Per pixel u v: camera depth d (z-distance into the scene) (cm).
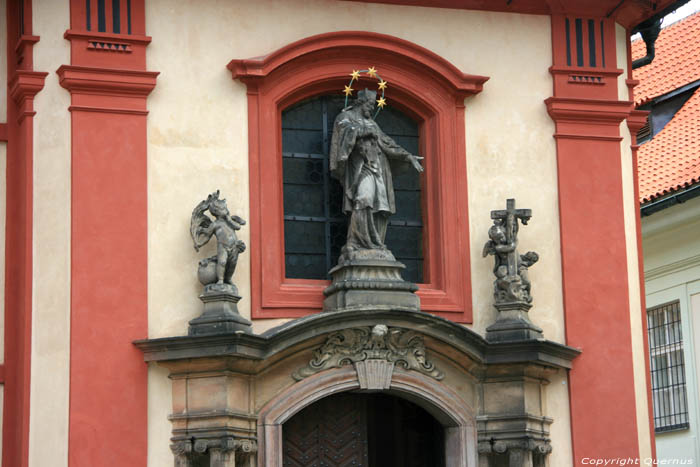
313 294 3055
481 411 3088
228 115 3061
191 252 2981
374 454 3161
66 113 2956
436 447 3170
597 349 3209
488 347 3038
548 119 3284
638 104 4559
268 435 2928
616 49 3369
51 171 2933
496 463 3095
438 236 3175
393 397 3194
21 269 2920
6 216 2967
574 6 3322
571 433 3161
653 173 4212
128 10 3019
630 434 3195
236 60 3045
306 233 3134
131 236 2948
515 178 3238
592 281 3238
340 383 2989
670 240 4253
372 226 3038
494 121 3250
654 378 4362
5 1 3033
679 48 4647
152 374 2914
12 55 3017
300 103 3181
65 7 2984
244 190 3047
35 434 2845
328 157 3177
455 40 3253
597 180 3284
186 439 2873
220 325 2862
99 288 2911
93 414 2862
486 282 3175
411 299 3023
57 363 2872
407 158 3092
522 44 3297
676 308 4275
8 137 2989
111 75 2975
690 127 4297
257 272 3019
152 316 2938
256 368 2919
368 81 3181
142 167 2977
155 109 3014
